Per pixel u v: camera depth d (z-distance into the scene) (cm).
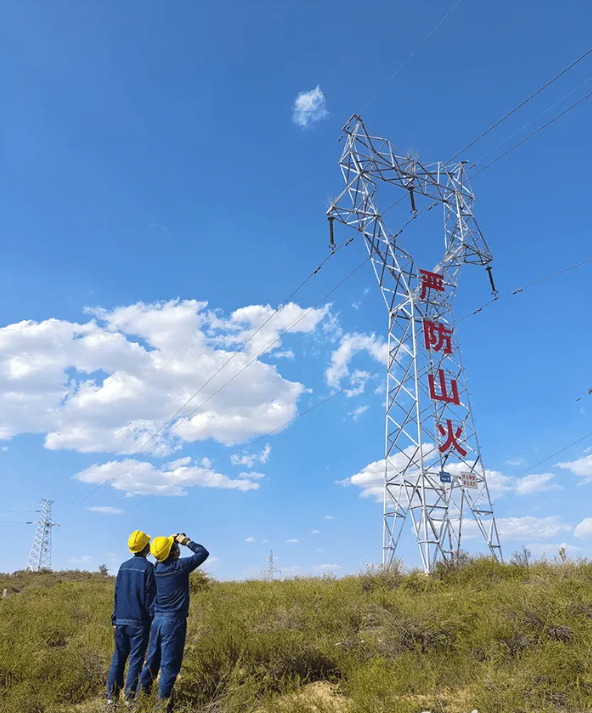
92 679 845
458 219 3709
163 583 735
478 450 3234
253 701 692
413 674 741
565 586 1033
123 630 769
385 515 3048
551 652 718
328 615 1063
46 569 4719
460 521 3005
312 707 677
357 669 784
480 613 944
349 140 3525
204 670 792
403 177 3491
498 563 1730
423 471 2991
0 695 741
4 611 1312
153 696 680
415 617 959
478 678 692
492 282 3709
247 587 1827
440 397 3209
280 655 817
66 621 1251
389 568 1709
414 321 3266
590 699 594
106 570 4706
